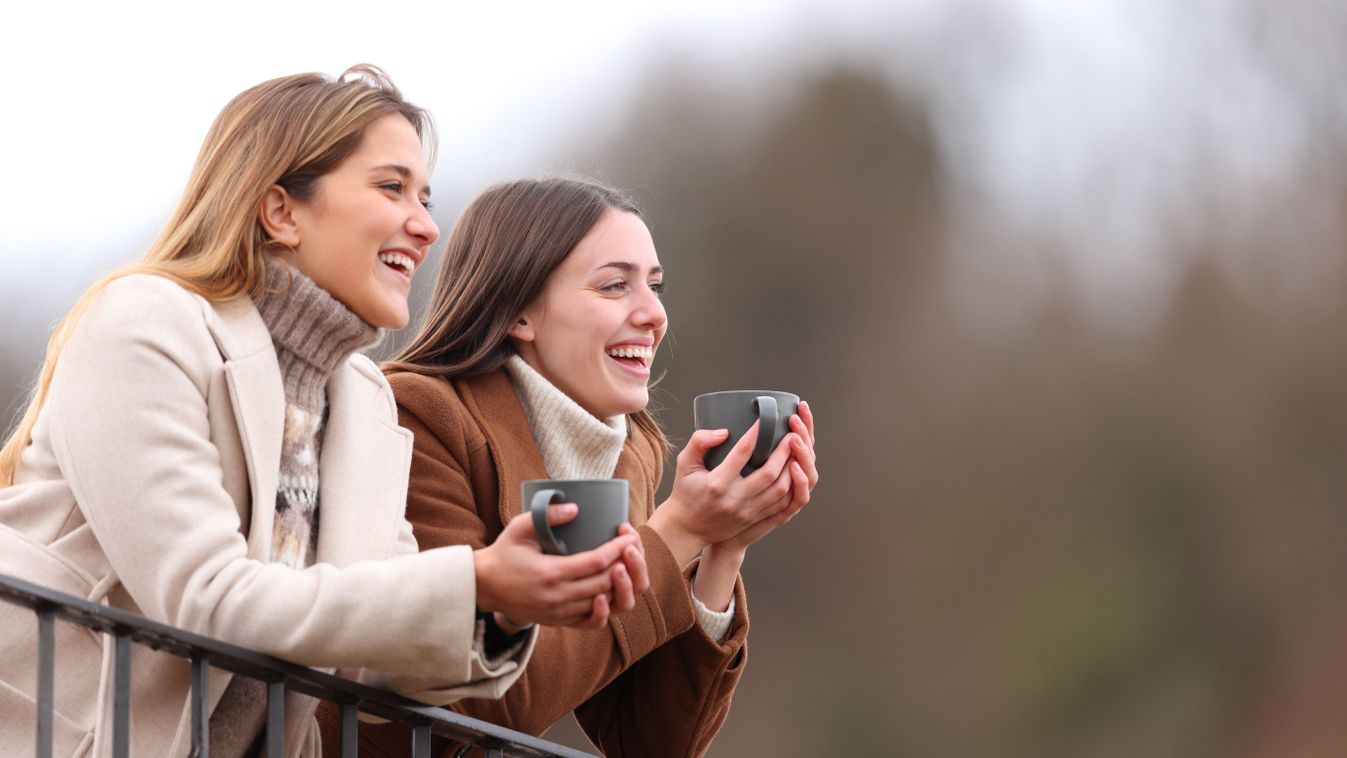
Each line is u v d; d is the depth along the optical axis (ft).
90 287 21.27
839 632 138.92
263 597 19.16
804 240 151.43
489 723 22.95
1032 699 137.39
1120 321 154.81
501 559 19.63
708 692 27.96
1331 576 143.84
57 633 20.31
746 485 25.77
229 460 20.77
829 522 142.72
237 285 21.61
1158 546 144.77
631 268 29.50
